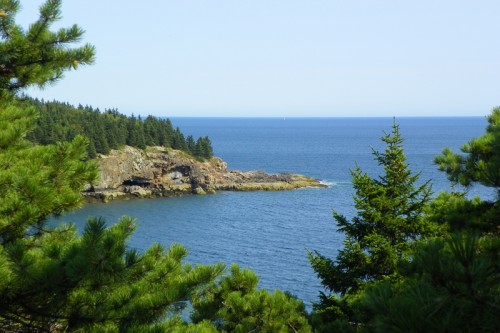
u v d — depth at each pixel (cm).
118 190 11681
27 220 761
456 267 369
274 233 7812
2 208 746
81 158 955
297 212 9638
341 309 1551
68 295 743
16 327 859
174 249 967
